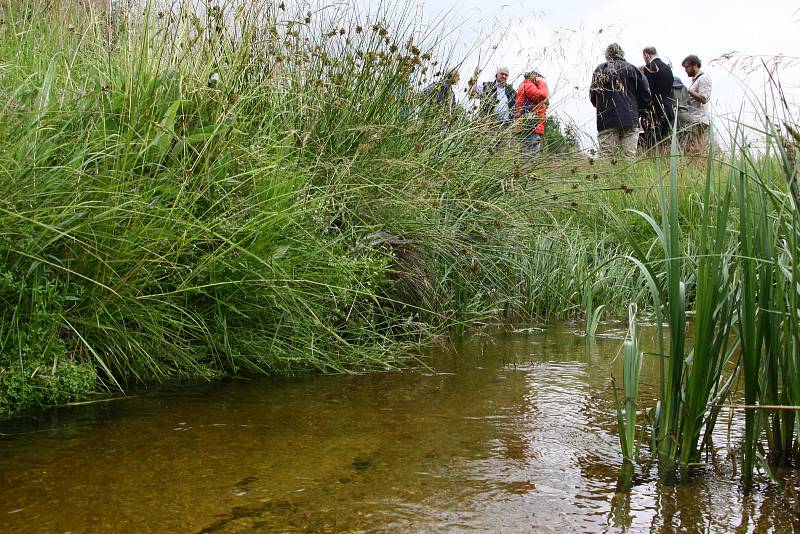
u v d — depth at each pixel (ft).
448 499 6.10
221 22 12.27
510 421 8.36
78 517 5.65
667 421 6.98
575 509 5.94
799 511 5.93
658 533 5.54
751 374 6.45
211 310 10.51
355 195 12.77
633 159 20.57
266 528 5.53
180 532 5.44
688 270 16.10
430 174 14.30
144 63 11.22
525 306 16.72
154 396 9.16
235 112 11.59
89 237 9.15
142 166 9.89
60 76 11.32
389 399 9.30
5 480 6.36
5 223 8.43
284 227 10.69
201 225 9.59
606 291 17.98
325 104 13.85
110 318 9.45
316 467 6.79
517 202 15.92
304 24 13.92
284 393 9.52
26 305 8.68
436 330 13.71
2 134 8.79
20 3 13.21
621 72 25.08
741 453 7.15
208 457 7.01
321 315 11.40
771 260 6.63
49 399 8.61
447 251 14.37
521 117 16.08
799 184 6.50
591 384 10.26
